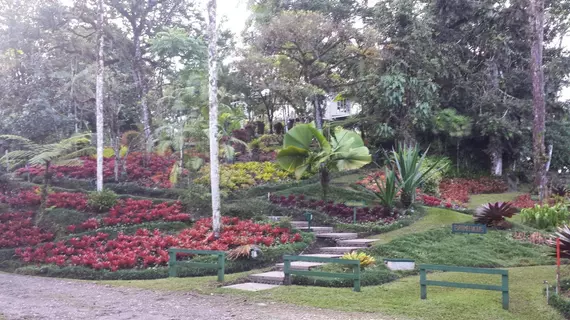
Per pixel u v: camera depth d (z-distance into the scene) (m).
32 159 15.48
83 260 12.07
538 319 7.21
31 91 25.22
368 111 24.22
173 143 20.05
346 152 16.72
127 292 9.48
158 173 21.84
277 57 23.94
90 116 29.31
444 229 13.55
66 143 16.47
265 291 8.96
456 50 25.83
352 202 16.69
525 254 11.95
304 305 7.93
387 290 8.82
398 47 22.25
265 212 16.16
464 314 7.34
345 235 13.84
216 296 8.83
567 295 8.12
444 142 25.67
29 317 7.53
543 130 20.41
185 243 12.54
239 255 11.16
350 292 8.73
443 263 11.24
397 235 13.44
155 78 25.81
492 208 13.89
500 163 25.48
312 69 24.34
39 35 24.83
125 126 29.20
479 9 25.86
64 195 18.39
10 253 14.12
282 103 29.69
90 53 24.64
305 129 16.75
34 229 15.66
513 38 26.33
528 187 24.56
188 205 16.30
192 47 23.69
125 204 17.05
